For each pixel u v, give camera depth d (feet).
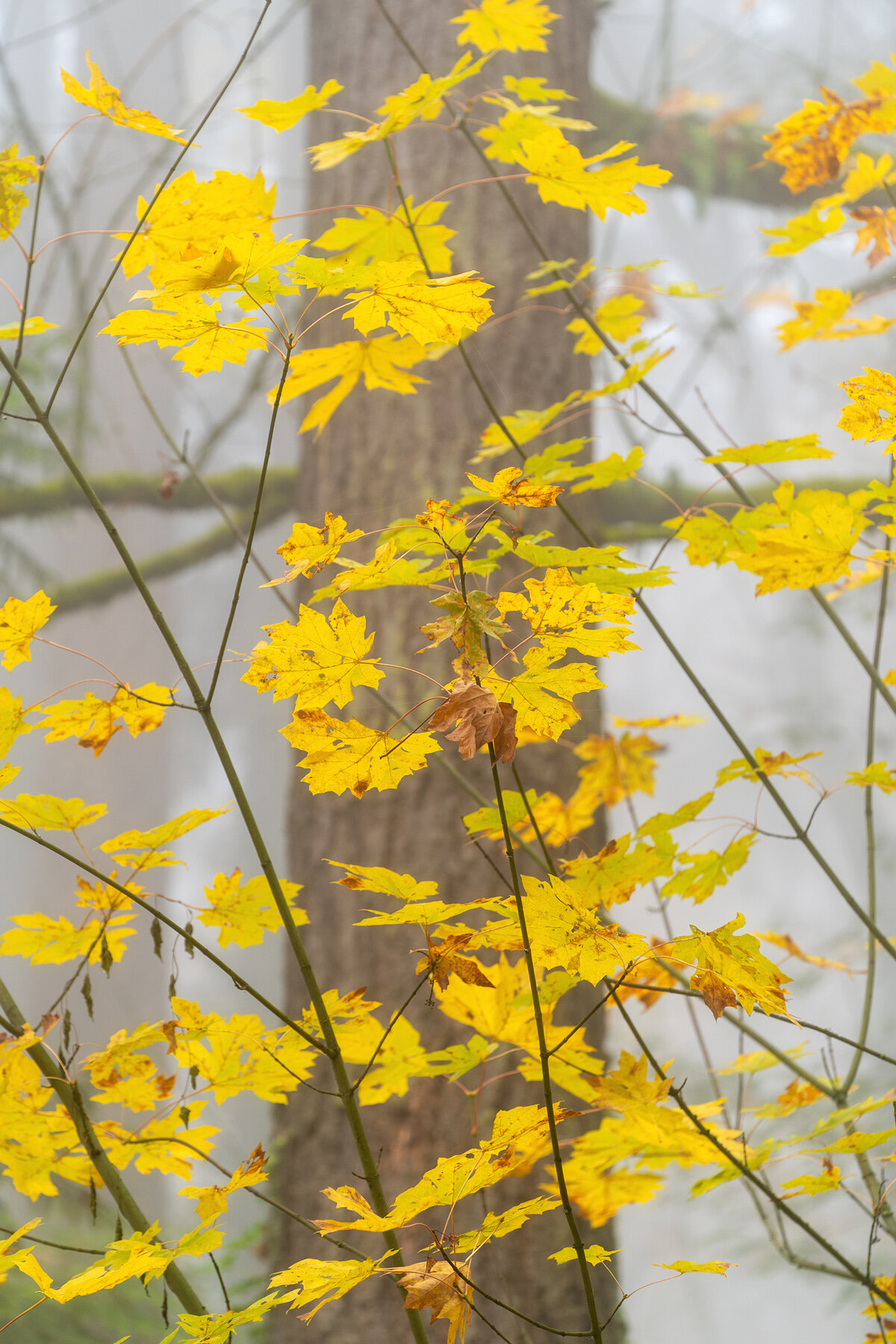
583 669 15.51
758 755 16.85
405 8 28.86
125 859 16.29
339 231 16.96
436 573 15.89
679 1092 16.37
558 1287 22.67
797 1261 16.70
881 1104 16.38
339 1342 23.63
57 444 15.81
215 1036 16.25
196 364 15.75
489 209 27.91
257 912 16.34
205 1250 15.71
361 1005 16.21
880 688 17.35
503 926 15.84
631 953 15.71
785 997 15.62
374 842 25.79
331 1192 15.78
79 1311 32.71
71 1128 16.26
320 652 15.62
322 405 17.04
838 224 18.11
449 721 15.25
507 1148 15.79
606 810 25.53
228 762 15.87
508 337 27.55
